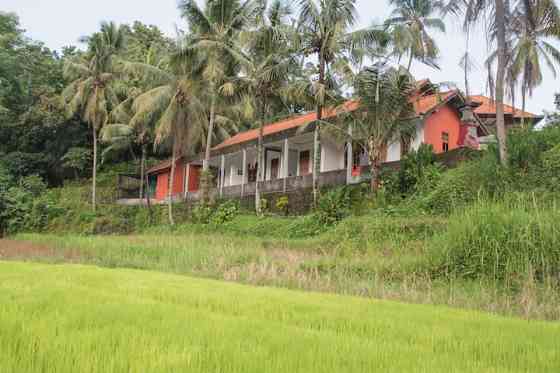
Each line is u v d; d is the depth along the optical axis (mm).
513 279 9203
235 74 26000
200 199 28125
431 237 13250
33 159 46719
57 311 3459
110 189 43844
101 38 35125
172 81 28391
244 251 14625
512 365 2619
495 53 20875
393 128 19000
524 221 10023
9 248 18797
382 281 10000
